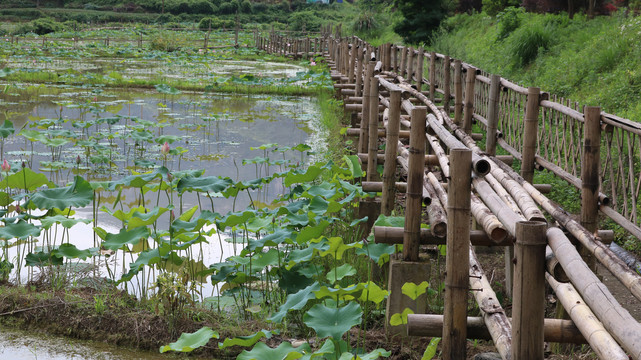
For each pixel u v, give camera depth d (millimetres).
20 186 5164
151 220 4797
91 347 4246
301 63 25094
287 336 4246
